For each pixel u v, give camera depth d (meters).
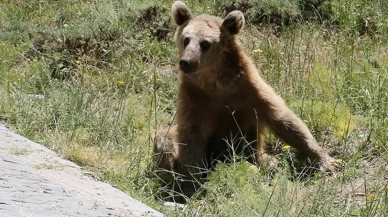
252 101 14.72
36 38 21.52
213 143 15.09
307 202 12.26
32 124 15.38
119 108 16.91
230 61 14.69
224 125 14.93
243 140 14.84
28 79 18.84
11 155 12.21
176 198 13.57
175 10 15.47
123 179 13.16
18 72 19.53
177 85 18.77
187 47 14.52
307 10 22.95
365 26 22.09
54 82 18.39
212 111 14.77
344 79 17.86
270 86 16.77
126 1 23.50
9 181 10.31
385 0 23.12
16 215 8.72
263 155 15.11
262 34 21.70
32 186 10.34
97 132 15.29
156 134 14.67
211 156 15.07
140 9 22.48
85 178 12.35
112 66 19.84
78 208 9.71
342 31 21.84
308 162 14.62
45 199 9.79
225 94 14.65
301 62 19.42
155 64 20.47
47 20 23.67
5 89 17.58
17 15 24.27
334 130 15.84
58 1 24.81
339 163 14.44
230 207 11.68
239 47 14.86
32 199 9.64
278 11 22.41
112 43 20.73
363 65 18.78
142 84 19.11
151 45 21.03
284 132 14.70
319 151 14.59
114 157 14.31
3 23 23.52
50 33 21.30
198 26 14.81
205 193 13.38
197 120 14.70
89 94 17.33
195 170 14.30
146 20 22.30
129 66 19.86
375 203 11.97
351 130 15.75
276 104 14.73
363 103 16.91
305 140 14.61
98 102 17.05
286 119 14.68
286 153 14.52
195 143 14.60
